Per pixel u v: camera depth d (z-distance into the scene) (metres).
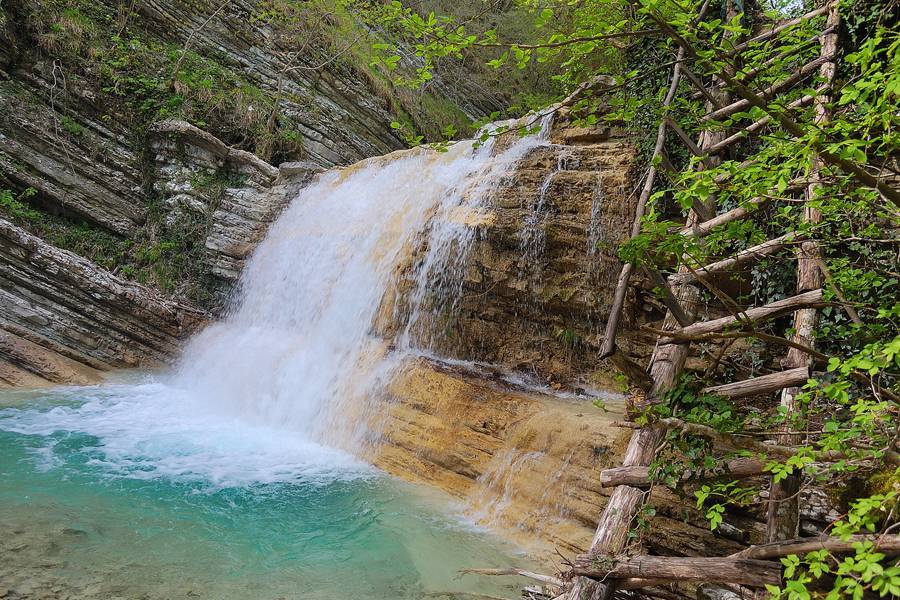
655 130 7.89
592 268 8.14
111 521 5.53
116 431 8.32
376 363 8.78
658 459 4.23
